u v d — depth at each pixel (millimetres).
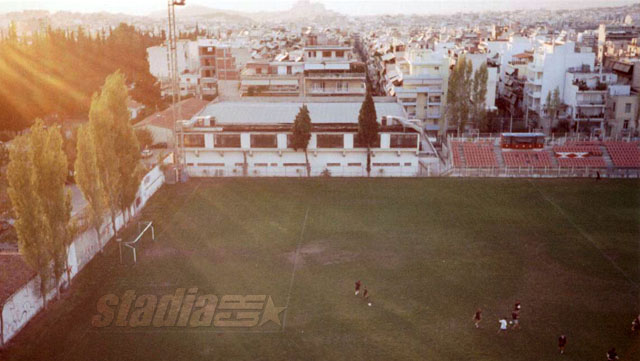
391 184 83312
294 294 49406
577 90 108625
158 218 69250
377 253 58375
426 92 117062
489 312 45969
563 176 86312
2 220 62438
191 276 52969
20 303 43750
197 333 43094
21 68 119125
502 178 85688
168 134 106688
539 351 40312
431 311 46219
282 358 39594
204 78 157500
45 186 44938
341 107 102375
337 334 42781
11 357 39844
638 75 115562
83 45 161625
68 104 124188
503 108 139125
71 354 40312
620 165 89688
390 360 39188
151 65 174250
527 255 57750
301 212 71375
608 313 45875
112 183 61438
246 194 78750
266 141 87188
